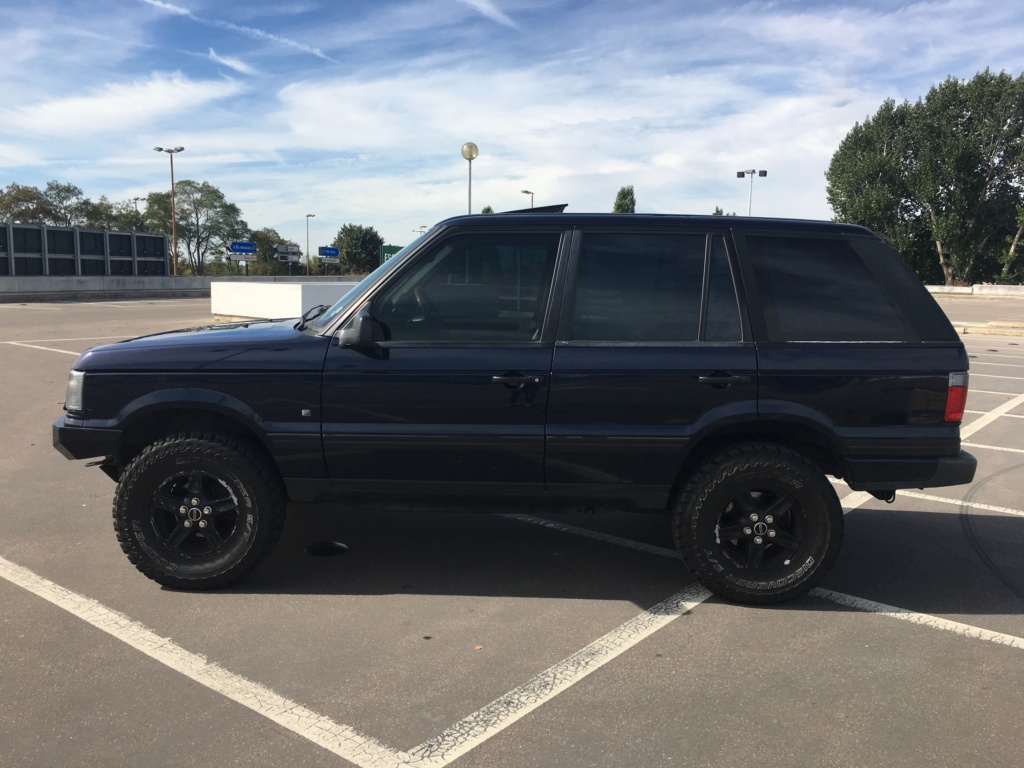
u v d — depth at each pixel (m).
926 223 49.53
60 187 81.62
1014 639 3.59
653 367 3.69
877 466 3.74
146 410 3.84
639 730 2.81
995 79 46.56
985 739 2.78
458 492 3.86
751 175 41.78
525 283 3.80
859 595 4.09
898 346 3.74
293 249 80.44
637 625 3.69
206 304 29.61
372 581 4.19
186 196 82.31
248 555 3.94
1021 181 47.44
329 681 3.13
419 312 3.81
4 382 10.41
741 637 3.58
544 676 3.19
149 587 4.04
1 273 37.53
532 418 3.73
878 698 3.05
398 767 2.58
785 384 3.69
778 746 2.72
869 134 51.12
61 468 6.32
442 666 3.27
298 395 3.78
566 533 5.06
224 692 3.03
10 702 2.94
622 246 3.83
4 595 3.92
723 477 3.74
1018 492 6.05
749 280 3.78
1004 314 27.19
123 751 2.64
